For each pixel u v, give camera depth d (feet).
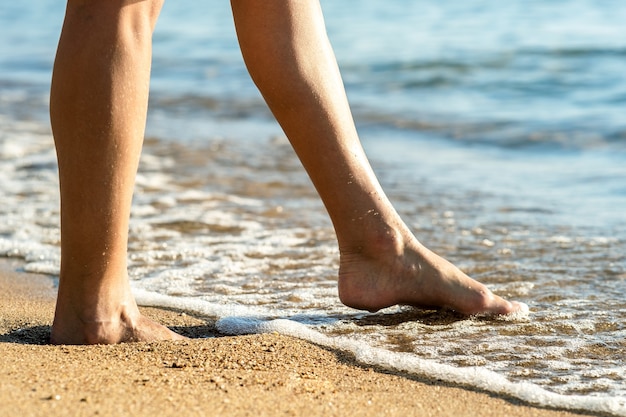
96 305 6.49
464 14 42.93
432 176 15.21
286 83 6.84
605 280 8.76
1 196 12.89
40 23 54.13
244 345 6.59
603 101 22.85
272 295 8.30
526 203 12.89
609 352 6.74
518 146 18.53
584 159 16.90
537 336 7.11
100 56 5.98
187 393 5.37
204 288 8.56
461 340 7.01
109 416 4.86
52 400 5.04
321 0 52.01
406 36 36.94
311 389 5.67
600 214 12.02
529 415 5.50
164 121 21.43
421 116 22.06
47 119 21.27
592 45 31.55
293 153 16.98
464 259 9.68
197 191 13.44
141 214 11.90
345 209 7.38
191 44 38.52
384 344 6.91
